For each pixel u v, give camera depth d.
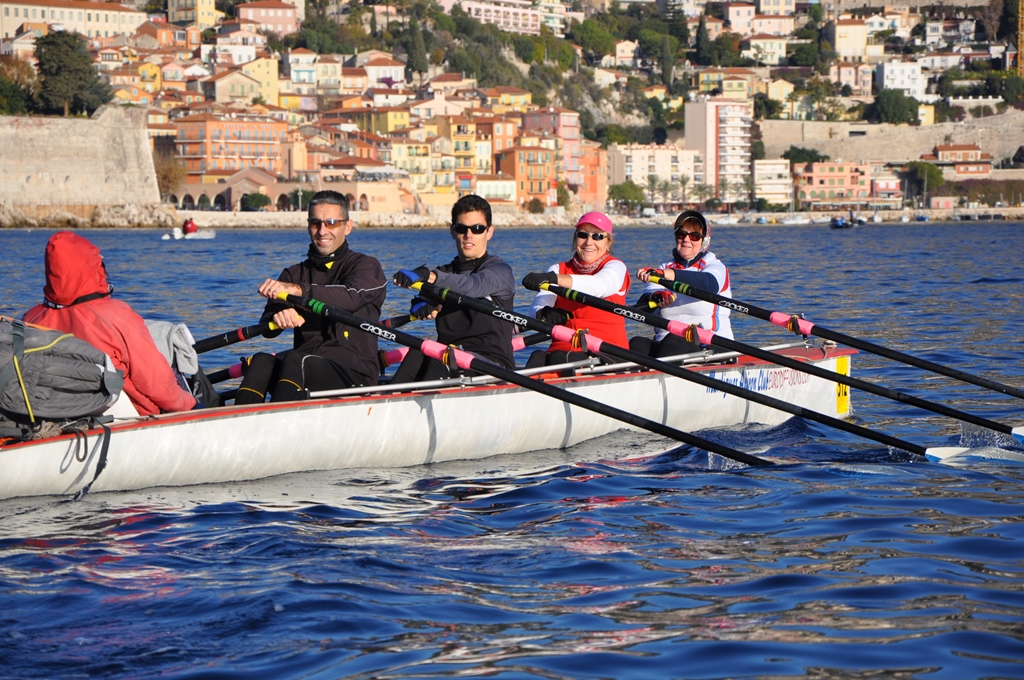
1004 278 36.91
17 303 28.11
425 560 6.92
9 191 108.19
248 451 8.79
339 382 9.41
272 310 9.48
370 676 5.11
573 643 5.54
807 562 6.88
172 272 43.53
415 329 20.70
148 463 8.38
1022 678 5.11
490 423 10.02
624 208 180.38
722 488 8.97
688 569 6.76
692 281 11.43
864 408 13.20
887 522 7.84
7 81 119.94
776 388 12.07
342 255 9.63
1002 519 7.90
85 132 112.81
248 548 7.14
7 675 5.14
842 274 40.59
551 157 161.25
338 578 6.48
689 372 9.97
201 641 5.53
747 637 5.62
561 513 8.16
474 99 178.38
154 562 6.82
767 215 175.88
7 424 7.97
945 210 183.50
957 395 13.89
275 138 137.38
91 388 8.02
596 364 10.77
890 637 5.61
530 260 57.25
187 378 9.21
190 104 142.38
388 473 9.40
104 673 5.17
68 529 7.53
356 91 185.12
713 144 190.62
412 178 146.25
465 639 5.59
